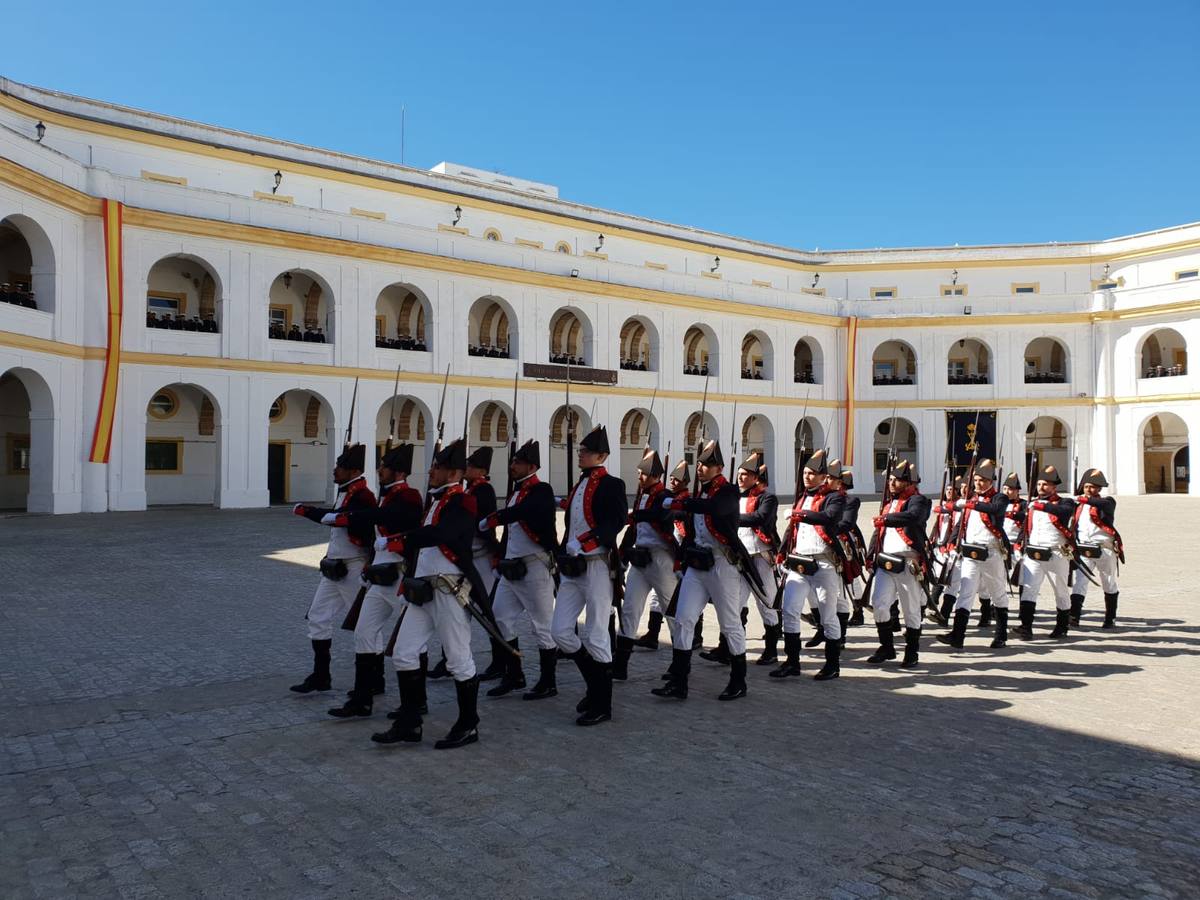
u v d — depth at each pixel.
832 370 44.34
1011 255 46.03
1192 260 42.38
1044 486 10.39
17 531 20.20
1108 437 41.91
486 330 37.25
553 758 5.78
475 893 3.90
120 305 25.73
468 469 8.12
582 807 4.90
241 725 6.44
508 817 4.76
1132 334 41.31
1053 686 7.87
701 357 44.38
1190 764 5.67
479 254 33.62
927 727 6.53
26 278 28.16
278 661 8.44
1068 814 4.82
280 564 15.29
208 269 27.98
